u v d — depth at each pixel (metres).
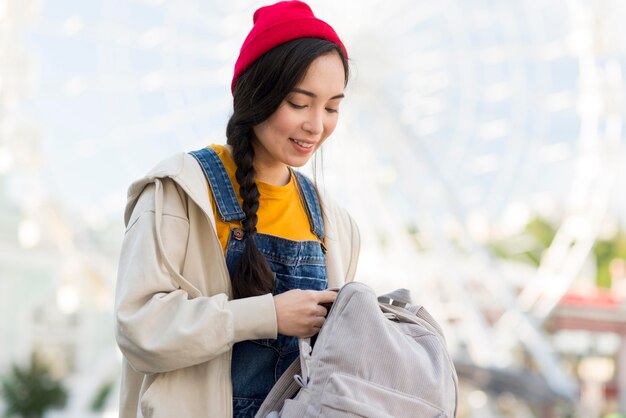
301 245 1.59
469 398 19.69
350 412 1.30
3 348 18.69
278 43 1.49
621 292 28.08
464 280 12.41
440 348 1.44
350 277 1.78
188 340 1.38
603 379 21.48
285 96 1.48
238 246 1.53
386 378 1.35
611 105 13.58
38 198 12.73
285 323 1.44
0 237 18.22
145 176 1.50
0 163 12.40
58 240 13.20
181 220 1.50
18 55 12.28
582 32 13.62
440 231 12.41
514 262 29.48
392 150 12.19
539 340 12.58
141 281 1.44
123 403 1.56
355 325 1.38
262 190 1.59
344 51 1.54
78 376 19.16
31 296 18.97
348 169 12.02
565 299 18.66
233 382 1.51
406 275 12.32
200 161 1.56
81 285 13.85
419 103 13.71
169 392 1.45
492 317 15.70
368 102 12.03
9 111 12.30
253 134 1.57
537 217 31.77
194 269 1.50
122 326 1.41
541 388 12.01
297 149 1.52
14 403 13.56
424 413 1.35
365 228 12.32
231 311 1.42
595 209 13.67
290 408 1.36
